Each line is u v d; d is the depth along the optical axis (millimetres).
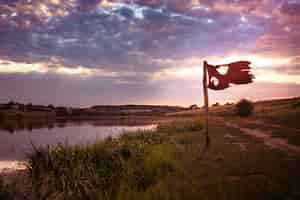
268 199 4871
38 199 5836
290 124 20484
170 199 5148
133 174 7098
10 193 5656
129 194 5453
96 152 9172
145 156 9000
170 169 7438
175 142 13445
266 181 5820
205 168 7422
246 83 11344
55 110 100312
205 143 12281
